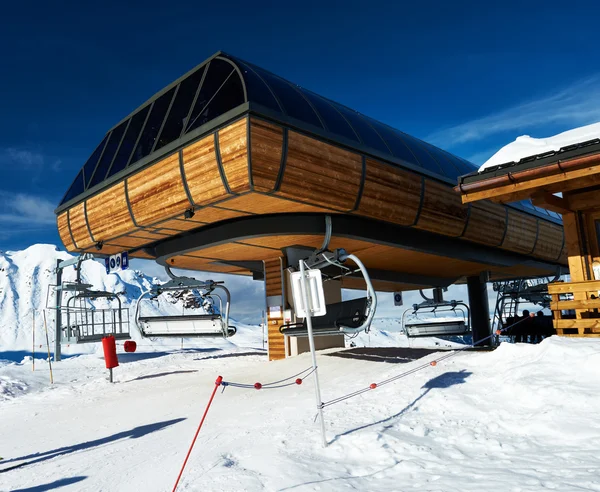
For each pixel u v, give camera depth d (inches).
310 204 458.3
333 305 415.2
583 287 354.0
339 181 466.3
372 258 673.0
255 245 550.3
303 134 433.4
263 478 172.1
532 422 203.6
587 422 193.0
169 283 536.1
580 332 346.6
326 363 462.9
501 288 875.4
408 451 186.9
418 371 317.4
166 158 460.1
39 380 618.5
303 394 333.4
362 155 494.0
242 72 428.1
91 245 594.9
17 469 241.3
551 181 344.5
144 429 299.3
